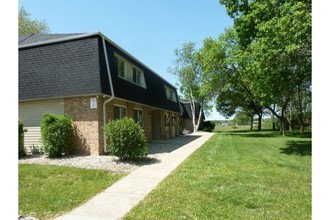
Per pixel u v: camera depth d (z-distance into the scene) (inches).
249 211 198.7
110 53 506.3
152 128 903.1
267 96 624.7
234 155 483.5
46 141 436.8
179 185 268.4
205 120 1939.0
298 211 196.9
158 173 331.9
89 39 472.1
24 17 1214.9
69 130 453.1
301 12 408.5
